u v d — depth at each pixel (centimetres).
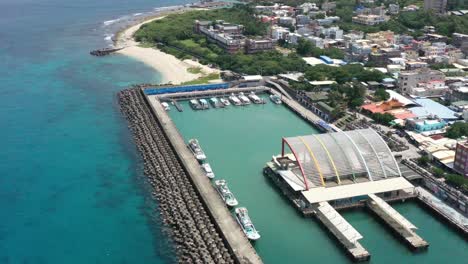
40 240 14638
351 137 17975
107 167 19212
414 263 13612
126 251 14062
